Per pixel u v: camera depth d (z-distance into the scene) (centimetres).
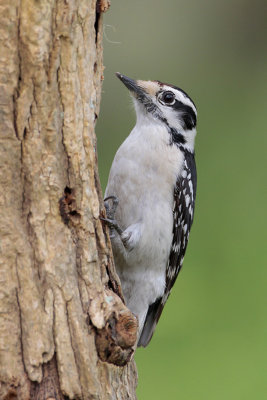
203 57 1931
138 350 1351
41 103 730
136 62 1866
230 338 1355
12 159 721
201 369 1316
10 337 709
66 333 736
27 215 733
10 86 714
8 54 710
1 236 714
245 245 1519
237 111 1848
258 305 1405
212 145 1747
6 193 720
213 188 1633
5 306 710
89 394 740
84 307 756
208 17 1973
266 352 1324
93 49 791
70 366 733
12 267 717
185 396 1284
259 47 1972
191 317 1395
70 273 752
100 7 821
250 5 2041
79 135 766
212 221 1570
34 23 712
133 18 1906
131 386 855
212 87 1883
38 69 721
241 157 1709
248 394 1270
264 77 1922
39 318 723
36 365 715
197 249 1524
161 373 1317
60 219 753
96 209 788
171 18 1934
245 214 1574
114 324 760
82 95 771
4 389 705
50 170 742
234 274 1470
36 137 732
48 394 720
